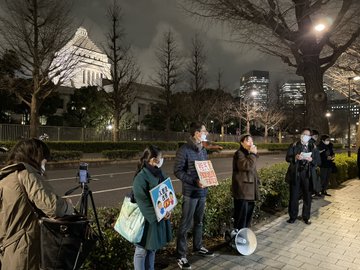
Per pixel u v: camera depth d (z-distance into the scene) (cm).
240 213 516
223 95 4647
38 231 240
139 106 5591
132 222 338
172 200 361
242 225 517
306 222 649
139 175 341
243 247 488
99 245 345
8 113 3158
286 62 1070
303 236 572
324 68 1041
